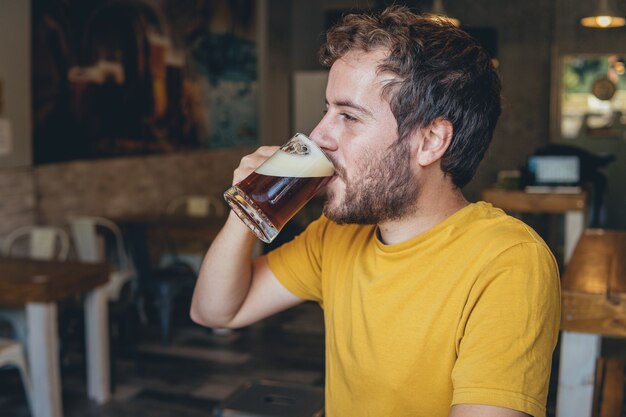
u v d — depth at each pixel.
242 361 4.09
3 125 4.17
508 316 0.81
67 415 3.27
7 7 4.14
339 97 0.92
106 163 5.17
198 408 3.39
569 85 7.46
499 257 0.86
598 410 2.05
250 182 0.95
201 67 6.45
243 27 7.28
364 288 0.96
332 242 1.10
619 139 7.31
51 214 4.65
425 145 0.92
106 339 3.47
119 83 5.23
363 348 0.96
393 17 0.92
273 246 6.68
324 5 9.39
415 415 0.92
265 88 7.87
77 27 4.75
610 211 7.36
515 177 5.68
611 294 1.98
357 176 0.92
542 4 7.66
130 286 4.41
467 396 0.79
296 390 1.66
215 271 1.14
